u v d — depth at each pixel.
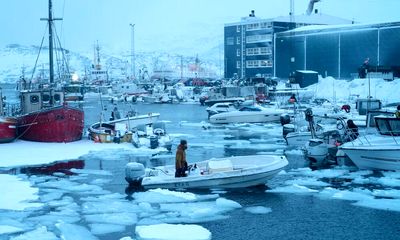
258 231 13.37
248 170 17.56
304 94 60.78
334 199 16.38
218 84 90.31
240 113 43.84
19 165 22.67
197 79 110.25
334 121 32.19
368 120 25.02
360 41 76.44
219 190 17.64
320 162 22.33
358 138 21.61
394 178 18.88
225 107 51.47
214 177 17.38
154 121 36.50
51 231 13.14
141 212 14.95
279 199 16.45
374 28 74.56
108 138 29.66
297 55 85.31
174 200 16.14
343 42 78.56
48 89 31.83
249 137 34.06
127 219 14.21
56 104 31.89
